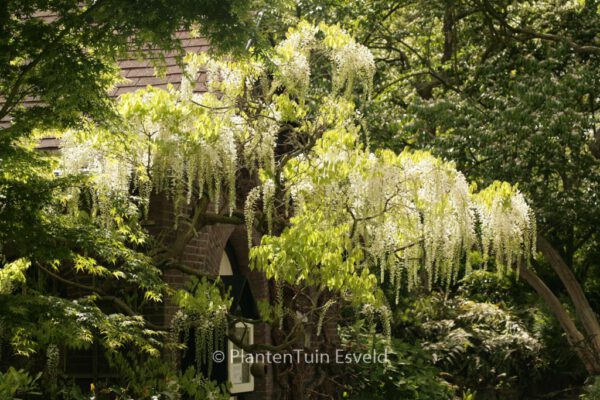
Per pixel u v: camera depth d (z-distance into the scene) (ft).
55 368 24.36
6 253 27.07
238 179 30.94
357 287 25.89
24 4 21.50
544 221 52.54
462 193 26.73
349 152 26.16
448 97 53.36
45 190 21.11
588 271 69.26
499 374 53.57
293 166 26.37
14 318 20.27
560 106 49.34
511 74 56.13
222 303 24.95
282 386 36.19
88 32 21.57
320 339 41.06
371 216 26.13
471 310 57.41
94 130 23.59
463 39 61.82
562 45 53.06
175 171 25.54
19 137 22.53
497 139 50.37
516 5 56.03
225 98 27.48
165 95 24.99
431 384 44.68
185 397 30.04
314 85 47.91
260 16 25.12
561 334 58.44
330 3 56.80
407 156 26.30
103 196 24.54
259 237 36.94
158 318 30.17
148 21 21.66
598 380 50.39
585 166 55.47
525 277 56.75
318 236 24.99
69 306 20.70
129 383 26.86
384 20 63.67
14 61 22.43
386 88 65.77
